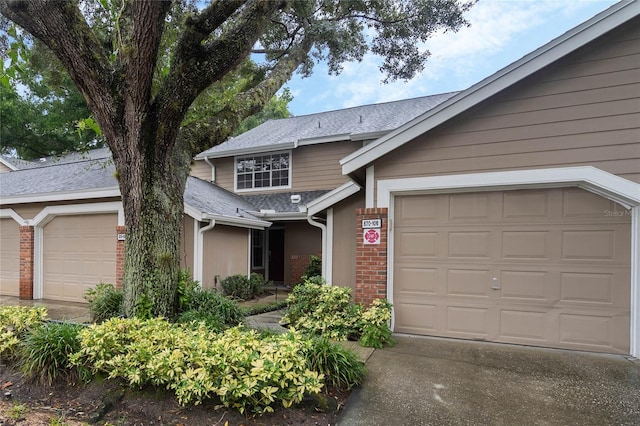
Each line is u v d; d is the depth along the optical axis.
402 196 5.74
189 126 5.56
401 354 4.72
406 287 5.66
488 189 5.25
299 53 7.52
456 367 4.29
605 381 3.88
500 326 5.17
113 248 8.62
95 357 3.69
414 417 3.19
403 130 5.42
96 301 5.65
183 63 4.53
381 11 7.91
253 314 7.80
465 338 5.33
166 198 4.80
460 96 5.12
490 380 3.93
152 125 4.61
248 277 10.33
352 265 6.55
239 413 3.10
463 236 5.40
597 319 4.76
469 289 5.34
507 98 5.04
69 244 9.23
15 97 18.62
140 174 4.62
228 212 9.45
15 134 19.34
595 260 4.79
